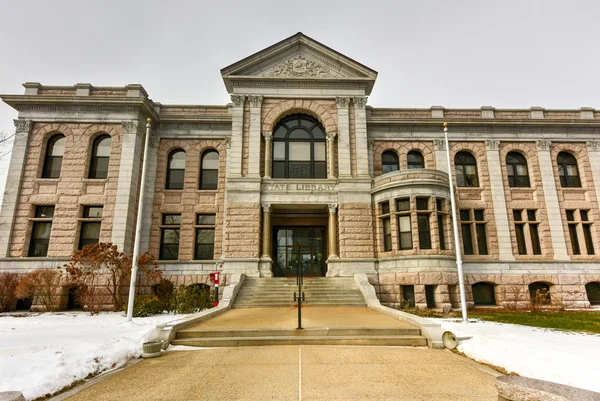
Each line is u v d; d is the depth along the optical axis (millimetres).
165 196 23734
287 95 23969
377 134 25031
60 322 13656
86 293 17359
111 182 21750
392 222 21031
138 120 22797
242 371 7297
